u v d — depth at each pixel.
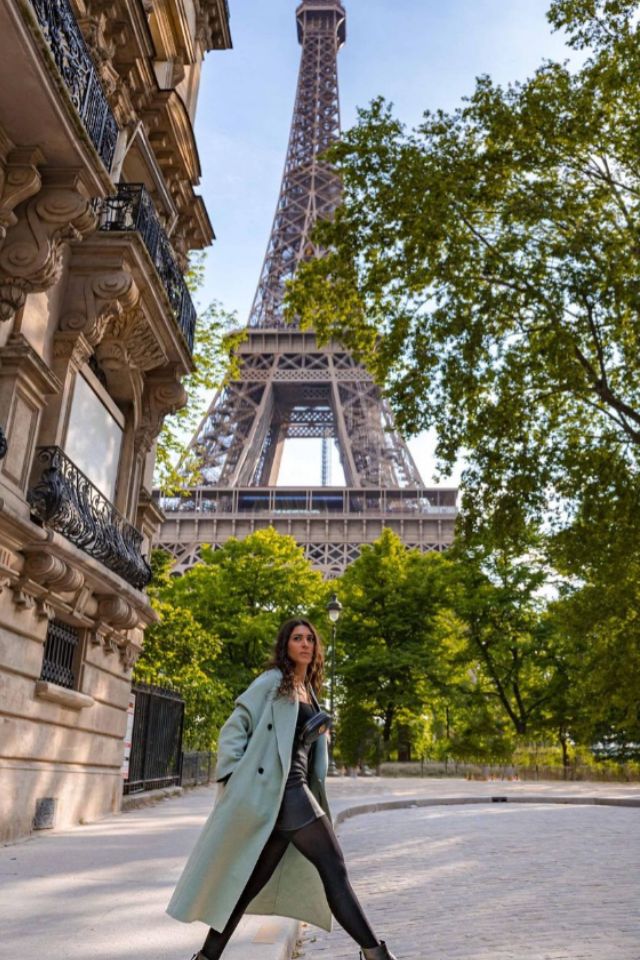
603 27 20.17
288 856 4.39
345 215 21.59
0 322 10.64
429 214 20.39
